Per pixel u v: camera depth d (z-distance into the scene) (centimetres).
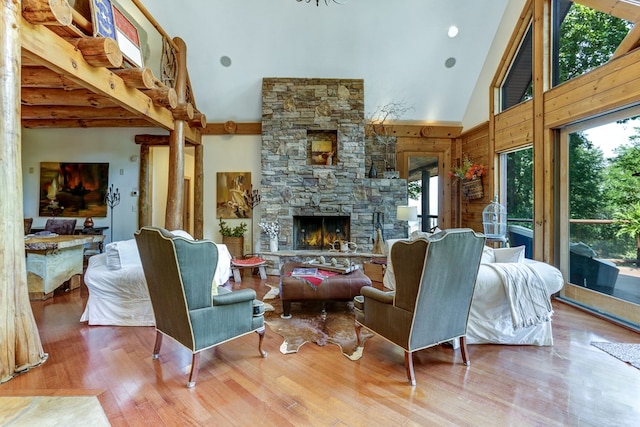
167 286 204
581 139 352
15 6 202
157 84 401
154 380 203
